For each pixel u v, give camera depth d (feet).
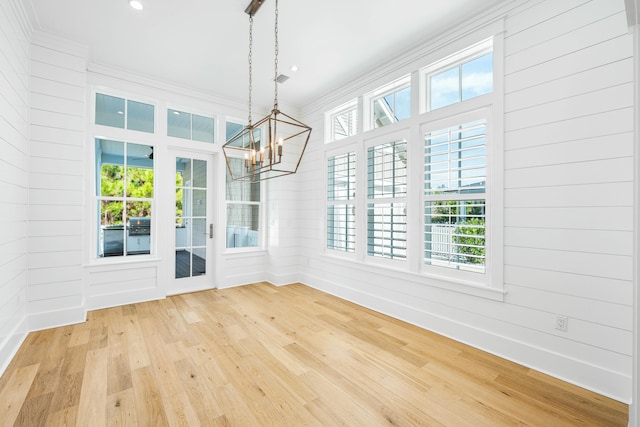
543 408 5.85
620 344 6.11
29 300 9.18
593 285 6.45
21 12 8.04
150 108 12.76
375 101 12.13
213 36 9.53
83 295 10.49
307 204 15.39
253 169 8.58
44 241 9.45
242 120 15.34
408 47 10.09
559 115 6.91
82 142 10.12
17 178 8.25
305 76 12.29
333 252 13.76
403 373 7.07
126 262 12.00
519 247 7.55
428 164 9.68
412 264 10.11
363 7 8.13
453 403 5.99
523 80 7.49
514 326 7.64
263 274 16.19
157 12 8.35
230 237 15.16
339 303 12.37
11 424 5.23
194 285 14.15
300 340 8.84
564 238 6.84
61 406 5.73
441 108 9.24
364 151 12.08
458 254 8.83
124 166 12.19
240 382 6.64
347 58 10.88
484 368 7.30
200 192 14.37
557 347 6.93
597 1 6.42
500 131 7.86
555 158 6.97
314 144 14.88
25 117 8.89
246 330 9.53
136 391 6.25
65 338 8.75
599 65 6.39
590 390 6.40
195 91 13.60
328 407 5.85
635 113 3.93
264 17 8.56
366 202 12.01
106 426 5.24
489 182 8.13
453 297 8.99
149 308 11.55
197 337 8.96
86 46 10.03
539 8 7.22
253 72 11.98
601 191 6.35
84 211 10.75
